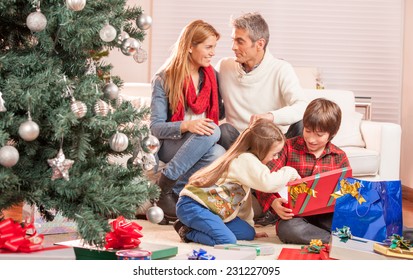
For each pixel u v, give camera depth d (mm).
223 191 3625
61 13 2488
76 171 2637
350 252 3002
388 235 3361
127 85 5176
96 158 2789
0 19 2643
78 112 2428
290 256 3236
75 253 2676
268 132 3623
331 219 3812
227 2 7527
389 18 7625
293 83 4301
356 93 7645
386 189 3379
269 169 3766
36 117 2516
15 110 2521
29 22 2410
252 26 4250
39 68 2553
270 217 4293
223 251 3143
